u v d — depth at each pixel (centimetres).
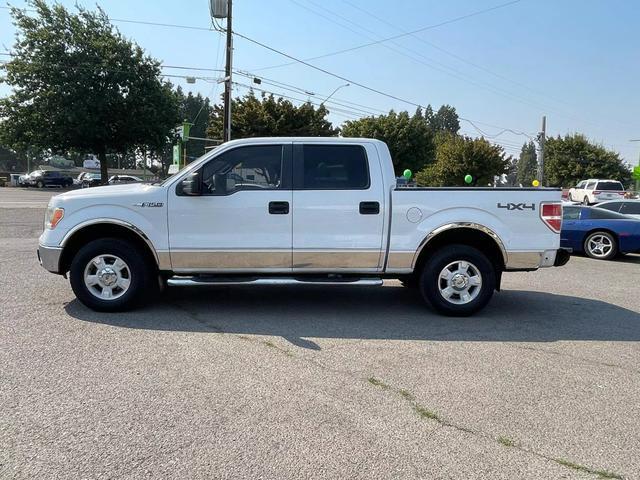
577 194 3925
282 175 606
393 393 400
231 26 2427
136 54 3959
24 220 1614
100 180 4556
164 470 290
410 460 307
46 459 298
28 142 3888
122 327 553
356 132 5091
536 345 529
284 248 604
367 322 600
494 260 647
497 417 364
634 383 431
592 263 1163
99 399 376
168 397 382
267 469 294
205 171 604
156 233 599
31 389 390
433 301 625
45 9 3750
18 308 614
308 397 388
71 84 3759
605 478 294
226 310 637
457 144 4603
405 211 608
